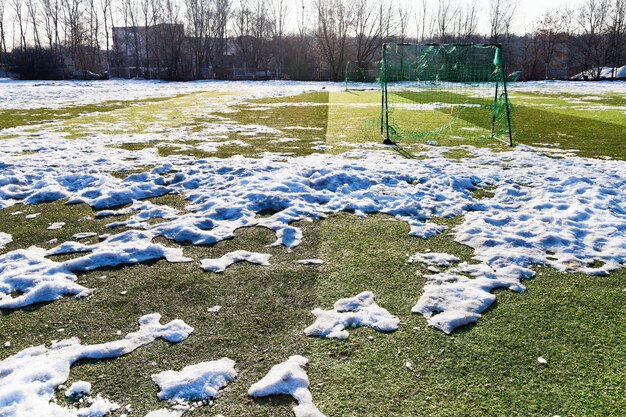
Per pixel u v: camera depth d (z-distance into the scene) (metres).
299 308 2.69
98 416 1.82
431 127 10.47
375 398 1.91
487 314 2.63
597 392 1.95
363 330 2.45
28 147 7.48
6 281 3.01
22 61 39.97
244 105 15.95
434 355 2.22
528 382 2.02
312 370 2.11
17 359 2.19
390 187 5.25
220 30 54.00
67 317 2.59
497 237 3.80
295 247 3.63
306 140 8.40
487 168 6.16
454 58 21.89
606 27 46.69
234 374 2.08
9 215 4.41
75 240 3.80
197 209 4.57
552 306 2.72
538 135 9.02
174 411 1.85
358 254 3.49
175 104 16.23
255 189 5.01
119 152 7.16
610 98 19.67
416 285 2.99
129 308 2.69
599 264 3.34
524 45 50.03
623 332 2.43
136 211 4.53
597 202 4.61
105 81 39.19
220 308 2.69
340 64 47.62
